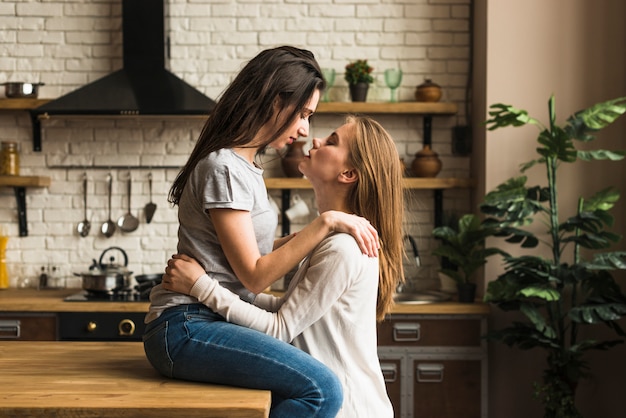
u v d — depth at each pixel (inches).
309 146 193.2
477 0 186.5
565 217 173.8
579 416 154.7
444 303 167.0
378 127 88.5
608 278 158.7
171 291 77.5
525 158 173.8
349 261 79.3
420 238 193.2
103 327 162.9
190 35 192.1
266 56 80.3
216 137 79.5
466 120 193.3
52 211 192.7
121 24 192.7
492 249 164.9
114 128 192.9
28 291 184.1
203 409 65.7
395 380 164.9
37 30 192.5
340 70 193.0
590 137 157.0
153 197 193.0
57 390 70.8
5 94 186.5
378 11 193.2
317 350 81.8
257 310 77.4
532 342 157.0
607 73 173.5
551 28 173.9
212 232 78.1
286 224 192.5
